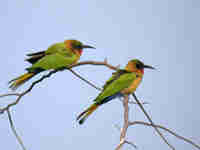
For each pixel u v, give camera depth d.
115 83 10.30
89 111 9.70
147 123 7.41
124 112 7.89
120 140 7.23
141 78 10.83
